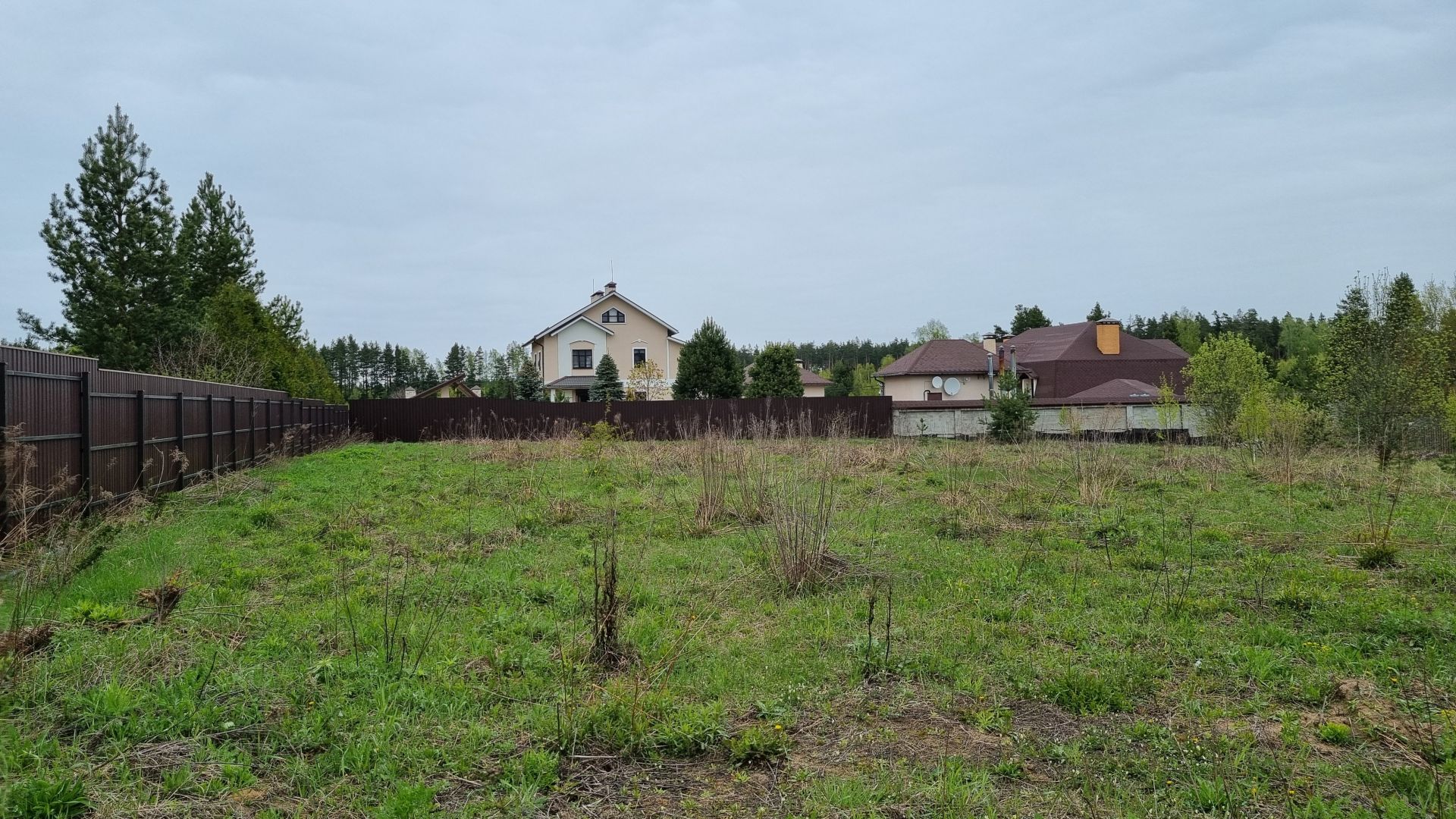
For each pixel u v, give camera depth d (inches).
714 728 144.1
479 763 131.3
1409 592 241.4
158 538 302.0
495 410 1128.8
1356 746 140.2
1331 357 888.3
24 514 253.0
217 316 884.0
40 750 120.2
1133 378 1616.6
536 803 118.7
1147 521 362.3
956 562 288.8
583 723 143.2
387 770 126.0
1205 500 429.1
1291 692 164.4
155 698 141.3
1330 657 184.7
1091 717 155.4
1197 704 159.3
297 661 171.9
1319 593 235.9
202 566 263.1
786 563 258.2
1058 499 430.6
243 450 585.6
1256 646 193.0
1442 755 132.7
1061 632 207.8
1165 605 229.5
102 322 836.6
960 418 1152.8
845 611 228.5
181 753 126.4
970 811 118.0
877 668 180.4
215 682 152.7
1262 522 367.6
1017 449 636.7
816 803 119.6
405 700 152.6
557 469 576.1
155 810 109.4
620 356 1827.0
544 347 1813.5
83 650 158.9
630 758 137.3
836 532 339.6
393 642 185.5
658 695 157.8
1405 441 589.6
